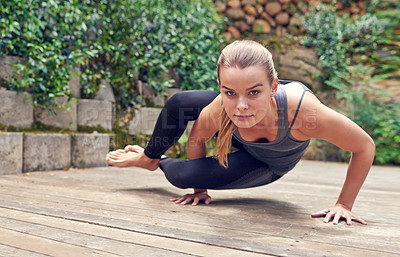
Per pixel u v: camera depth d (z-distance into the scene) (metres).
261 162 1.94
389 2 7.67
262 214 1.82
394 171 4.50
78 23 3.76
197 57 4.86
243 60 1.25
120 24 4.21
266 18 6.83
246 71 1.24
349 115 5.98
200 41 4.93
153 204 2.02
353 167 1.69
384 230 1.55
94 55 3.88
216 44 5.27
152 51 4.38
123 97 4.24
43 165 3.44
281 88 1.54
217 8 6.54
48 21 3.58
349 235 1.45
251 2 6.71
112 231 1.44
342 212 1.70
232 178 1.93
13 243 1.25
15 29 3.35
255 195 2.44
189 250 1.21
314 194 2.52
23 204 1.92
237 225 1.57
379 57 6.83
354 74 6.42
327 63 6.36
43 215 1.69
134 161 2.25
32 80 3.34
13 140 3.18
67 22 3.71
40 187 2.50
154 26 4.50
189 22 4.89
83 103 3.87
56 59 3.49
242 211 1.88
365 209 2.03
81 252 1.17
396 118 5.77
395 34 7.18
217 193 2.49
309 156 5.75
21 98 3.39
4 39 3.27
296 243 1.32
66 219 1.63
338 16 7.48
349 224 1.62
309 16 6.95
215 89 4.97
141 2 4.29
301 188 2.80
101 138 3.89
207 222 1.62
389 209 2.04
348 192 1.73
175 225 1.55
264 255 1.17
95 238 1.34
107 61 4.19
